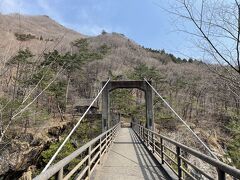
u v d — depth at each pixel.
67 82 35.41
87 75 58.31
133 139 19.83
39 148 21.45
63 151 20.91
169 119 39.22
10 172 18.81
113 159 10.45
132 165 9.11
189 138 31.36
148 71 48.72
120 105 54.75
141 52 103.00
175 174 6.98
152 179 7.02
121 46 102.38
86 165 6.51
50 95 25.89
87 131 33.44
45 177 2.72
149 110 21.44
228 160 14.36
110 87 22.00
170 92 41.62
